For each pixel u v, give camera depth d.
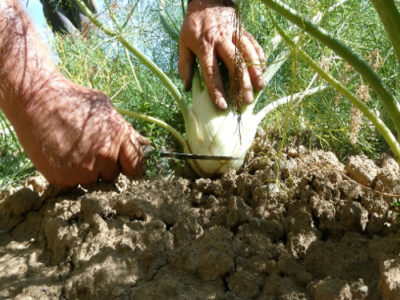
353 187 0.51
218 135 0.62
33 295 0.41
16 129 0.53
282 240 0.46
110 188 0.56
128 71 0.82
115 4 0.69
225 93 0.64
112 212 0.50
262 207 0.50
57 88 0.53
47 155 0.53
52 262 0.46
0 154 0.81
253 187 0.54
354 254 0.42
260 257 0.42
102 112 0.54
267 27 0.72
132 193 0.51
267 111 0.65
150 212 0.49
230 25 0.62
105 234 0.46
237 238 0.45
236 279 0.40
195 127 0.62
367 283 0.38
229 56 0.60
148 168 0.62
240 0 0.46
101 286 0.40
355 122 0.49
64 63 0.75
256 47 0.63
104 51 0.84
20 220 0.54
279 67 0.73
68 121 0.52
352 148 0.70
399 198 0.52
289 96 0.67
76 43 0.82
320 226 0.46
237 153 0.63
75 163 0.53
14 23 0.51
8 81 0.51
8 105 0.52
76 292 0.40
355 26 0.73
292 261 0.40
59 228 0.47
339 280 0.37
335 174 0.55
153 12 0.79
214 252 0.42
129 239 0.45
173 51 0.83
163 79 0.66
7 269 0.45
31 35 0.53
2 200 0.61
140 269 0.42
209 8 0.63
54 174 0.53
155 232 0.46
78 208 0.51
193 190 0.56
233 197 0.49
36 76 0.52
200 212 0.52
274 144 0.71
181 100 0.65
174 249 0.45
